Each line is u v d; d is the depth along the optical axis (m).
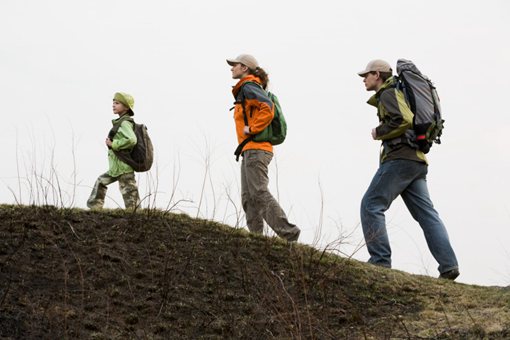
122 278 5.84
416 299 6.19
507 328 5.31
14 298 5.33
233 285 6.03
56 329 5.05
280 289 5.87
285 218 7.20
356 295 6.15
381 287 6.34
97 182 7.95
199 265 6.27
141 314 5.46
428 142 7.21
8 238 6.18
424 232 7.29
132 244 6.44
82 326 5.14
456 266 7.13
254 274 6.20
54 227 6.48
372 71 7.43
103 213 6.97
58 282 5.67
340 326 5.63
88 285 5.69
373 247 7.10
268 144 7.38
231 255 6.51
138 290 5.76
